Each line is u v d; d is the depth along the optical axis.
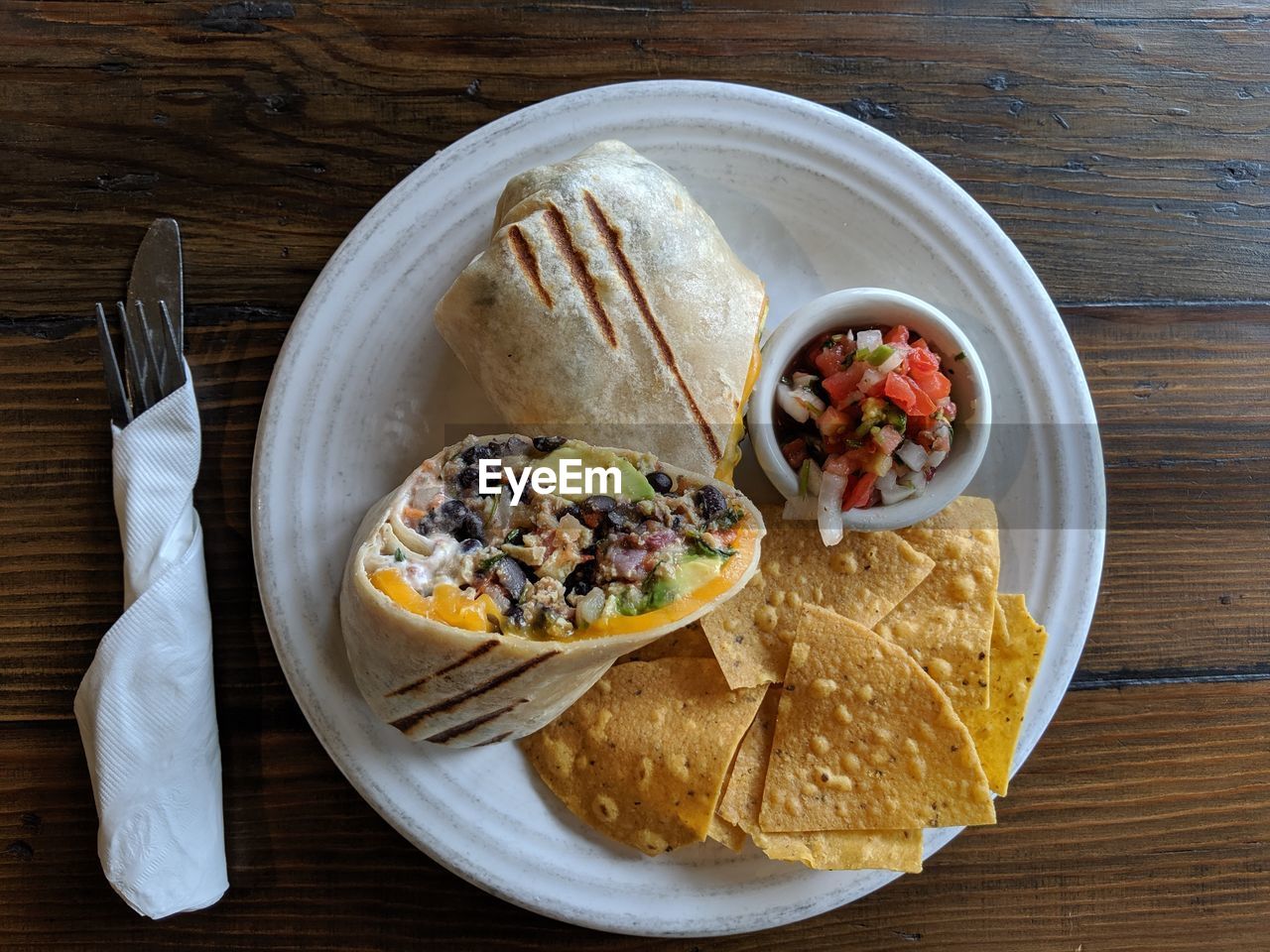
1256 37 0.38
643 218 0.30
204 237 0.35
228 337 0.35
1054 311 0.35
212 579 0.34
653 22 0.36
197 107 0.35
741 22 0.36
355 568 0.29
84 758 0.34
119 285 0.35
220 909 0.34
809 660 0.33
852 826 0.32
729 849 0.33
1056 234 0.37
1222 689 0.37
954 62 0.37
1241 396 0.37
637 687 0.33
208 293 0.35
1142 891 0.36
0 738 0.34
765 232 0.35
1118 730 0.37
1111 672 0.37
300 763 0.34
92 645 0.34
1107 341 0.37
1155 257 0.37
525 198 0.31
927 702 0.32
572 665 0.29
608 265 0.30
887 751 0.32
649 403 0.30
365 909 0.34
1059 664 0.34
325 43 0.35
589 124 0.34
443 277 0.34
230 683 0.34
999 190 0.37
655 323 0.30
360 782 0.32
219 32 0.35
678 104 0.34
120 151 0.35
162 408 0.33
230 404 0.35
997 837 0.36
